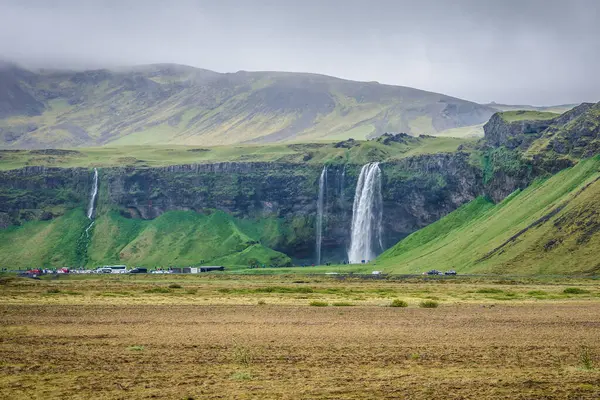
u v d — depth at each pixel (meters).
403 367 62.47
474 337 83.31
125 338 80.94
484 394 51.91
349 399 50.31
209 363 64.12
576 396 51.41
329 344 76.56
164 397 50.84
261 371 60.34
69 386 54.38
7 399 50.28
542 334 86.56
